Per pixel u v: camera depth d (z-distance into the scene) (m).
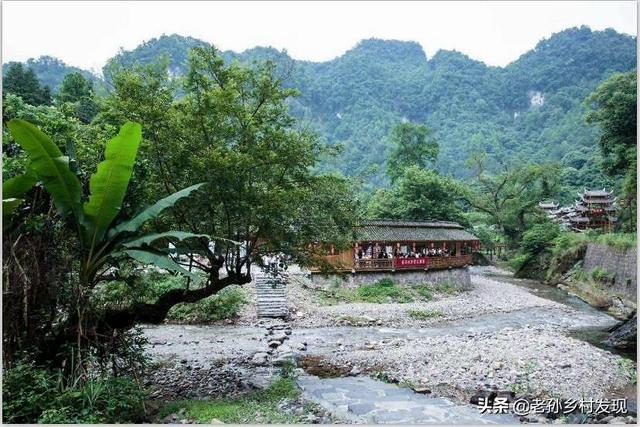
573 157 75.06
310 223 12.14
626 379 12.97
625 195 35.75
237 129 11.30
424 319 23.52
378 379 13.17
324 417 9.73
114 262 9.35
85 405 7.66
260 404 10.27
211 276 11.72
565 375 13.00
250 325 21.41
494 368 13.62
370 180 93.31
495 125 115.50
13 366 7.98
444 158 101.31
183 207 10.96
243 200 10.91
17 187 7.86
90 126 11.09
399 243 30.62
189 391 11.32
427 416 9.98
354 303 26.16
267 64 12.25
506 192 53.91
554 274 38.53
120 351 9.71
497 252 56.38
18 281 7.99
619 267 29.98
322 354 16.30
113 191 8.28
